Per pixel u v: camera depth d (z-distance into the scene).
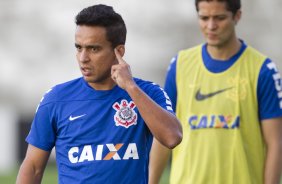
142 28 79.06
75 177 14.59
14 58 80.19
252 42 78.94
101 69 14.55
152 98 15.01
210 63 18.94
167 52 79.19
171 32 79.25
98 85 14.84
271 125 18.58
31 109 78.50
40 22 80.69
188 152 18.77
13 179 38.44
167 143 14.26
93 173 14.48
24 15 80.88
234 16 18.66
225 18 18.45
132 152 14.59
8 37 80.44
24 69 79.81
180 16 79.31
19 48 80.31
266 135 18.66
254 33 78.75
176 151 19.08
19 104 78.75
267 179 18.55
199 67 19.05
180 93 19.11
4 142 61.81
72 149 14.66
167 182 36.56
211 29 18.45
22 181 14.80
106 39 14.47
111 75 14.61
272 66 18.70
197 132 18.78
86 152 14.57
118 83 14.45
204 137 18.67
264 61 18.73
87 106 14.77
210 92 18.81
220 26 18.45
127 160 14.55
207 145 18.62
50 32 80.44
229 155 18.53
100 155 14.52
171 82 19.31
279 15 78.81
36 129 14.94
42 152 14.91
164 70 79.06
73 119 14.71
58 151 14.82
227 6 18.39
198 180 18.62
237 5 18.61
